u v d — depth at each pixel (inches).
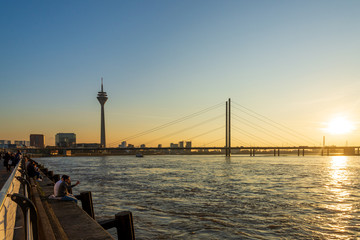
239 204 898.7
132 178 1822.1
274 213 776.3
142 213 757.3
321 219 717.9
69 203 324.2
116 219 262.2
